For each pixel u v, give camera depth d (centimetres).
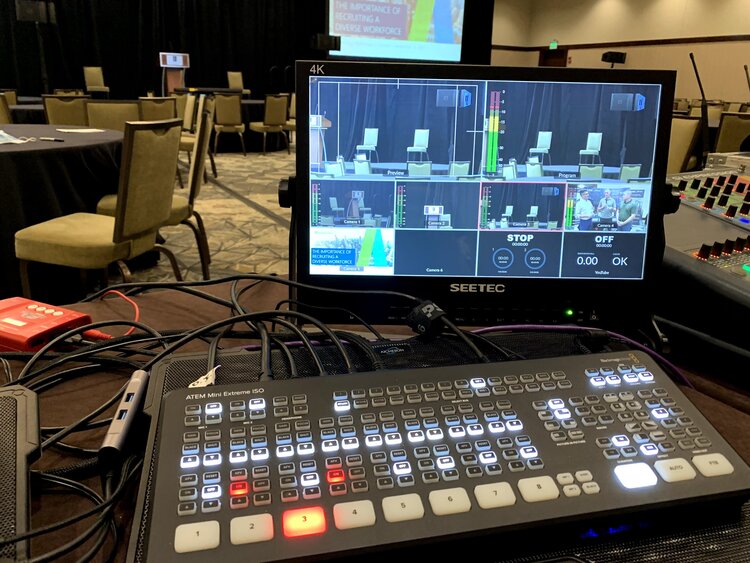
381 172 68
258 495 39
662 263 77
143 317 80
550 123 68
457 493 40
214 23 988
